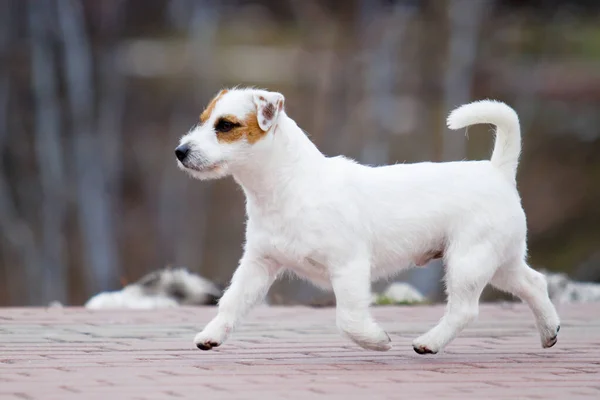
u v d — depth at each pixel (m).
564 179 26.38
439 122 25.98
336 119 26.14
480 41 28.69
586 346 6.33
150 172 26.03
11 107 26.16
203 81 27.84
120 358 5.79
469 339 6.64
